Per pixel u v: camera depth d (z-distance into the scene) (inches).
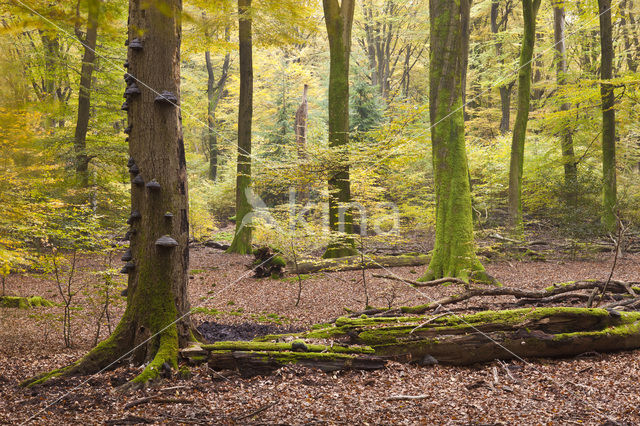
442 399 168.7
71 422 147.4
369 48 1390.3
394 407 161.2
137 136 196.5
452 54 413.4
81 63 549.3
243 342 198.4
